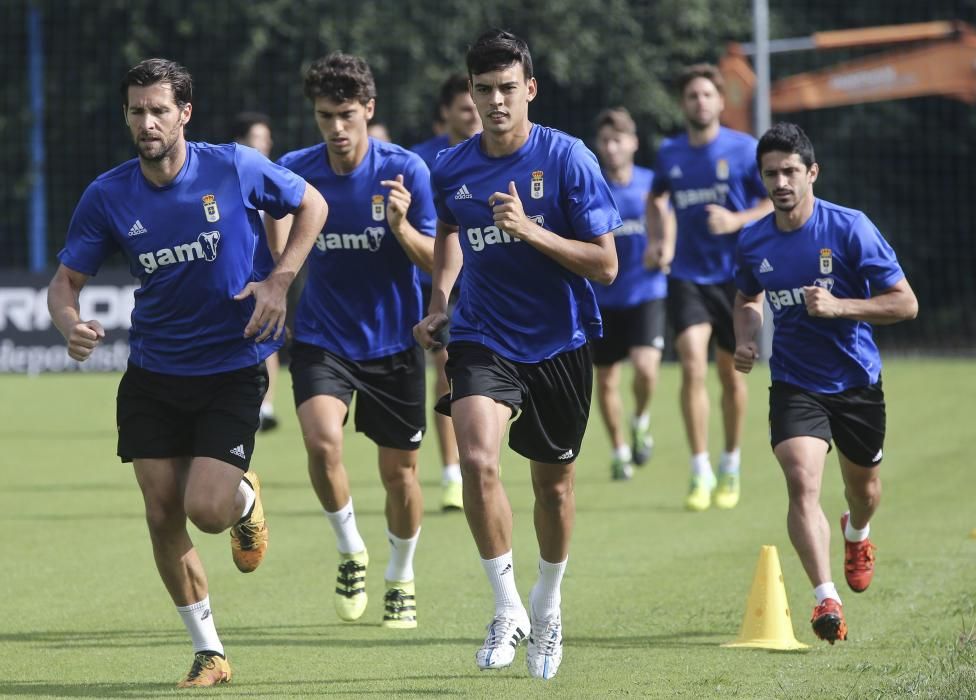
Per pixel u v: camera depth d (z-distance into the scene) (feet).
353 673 67.46
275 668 68.59
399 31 312.50
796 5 329.93
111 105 321.52
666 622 77.87
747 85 232.73
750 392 192.03
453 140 109.40
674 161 122.93
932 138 324.60
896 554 96.22
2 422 176.96
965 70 239.09
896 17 326.65
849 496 80.12
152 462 64.69
